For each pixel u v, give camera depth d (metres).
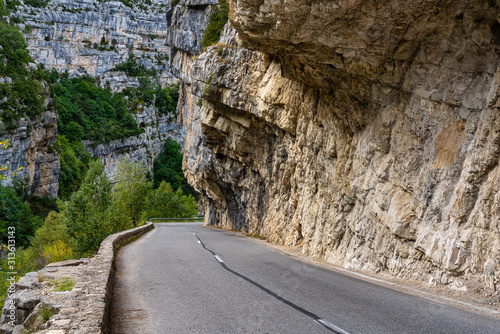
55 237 43.03
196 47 40.56
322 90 14.62
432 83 9.44
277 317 5.72
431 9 8.58
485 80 8.32
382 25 9.25
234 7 11.65
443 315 5.94
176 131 196.62
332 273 10.23
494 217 7.58
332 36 9.98
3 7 117.56
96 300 5.63
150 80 197.62
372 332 5.04
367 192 12.09
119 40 188.88
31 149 84.62
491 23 7.98
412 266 9.65
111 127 147.12
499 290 7.10
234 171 31.80
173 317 5.79
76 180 109.50
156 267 10.60
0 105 75.12
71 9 174.12
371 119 12.23
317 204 16.30
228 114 26.12
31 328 5.17
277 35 10.76
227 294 7.27
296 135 18.41
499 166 7.67
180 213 75.00
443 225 8.84
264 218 26.42
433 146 9.54
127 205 43.44
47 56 168.38
